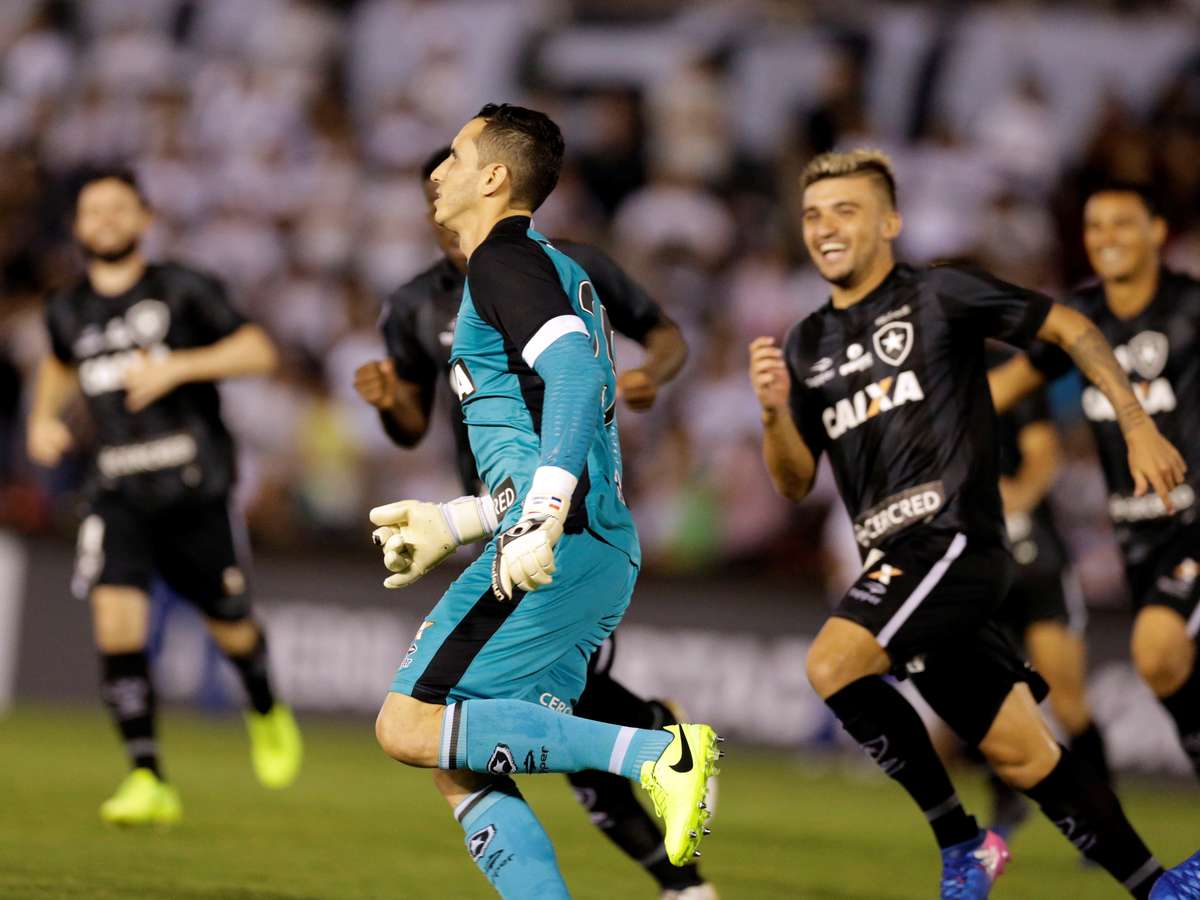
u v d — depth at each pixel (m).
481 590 12.95
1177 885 14.72
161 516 23.70
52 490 40.22
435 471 42.19
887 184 16.75
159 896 16.45
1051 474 23.59
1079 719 24.59
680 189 48.75
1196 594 19.52
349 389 43.44
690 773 12.30
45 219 50.53
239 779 27.92
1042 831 25.80
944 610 15.48
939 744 33.94
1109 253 20.05
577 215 49.91
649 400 16.59
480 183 13.37
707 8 53.78
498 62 54.00
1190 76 50.94
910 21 52.19
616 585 13.19
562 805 26.05
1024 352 18.33
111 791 25.02
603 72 53.38
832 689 15.40
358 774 29.50
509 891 12.82
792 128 50.97
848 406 16.38
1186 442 19.73
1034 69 51.47
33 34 56.47
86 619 38.59
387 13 55.28
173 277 23.75
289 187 50.53
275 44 55.00
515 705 12.71
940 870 21.00
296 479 42.03
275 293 48.12
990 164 48.53
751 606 36.69
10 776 26.20
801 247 48.94
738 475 39.88
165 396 23.73
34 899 15.95
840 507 35.84
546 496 11.98
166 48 55.50
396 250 49.06
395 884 17.95
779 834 23.98
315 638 37.97
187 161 52.16
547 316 12.42
